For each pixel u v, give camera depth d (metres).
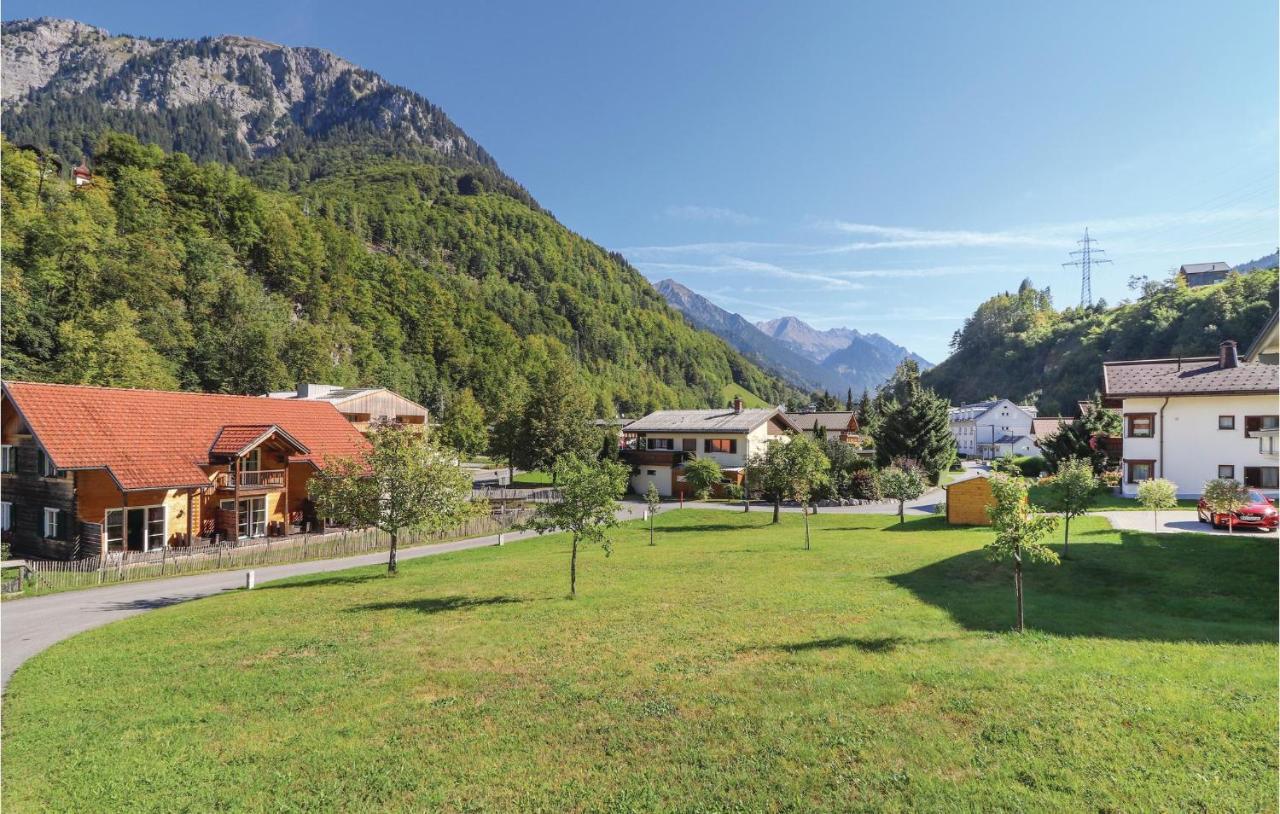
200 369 77.75
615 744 8.69
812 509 45.56
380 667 12.22
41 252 67.00
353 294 131.50
